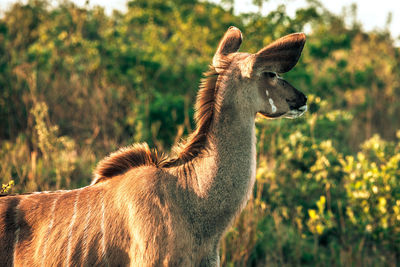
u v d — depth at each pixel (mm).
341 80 39469
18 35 33000
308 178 22312
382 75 45031
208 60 34188
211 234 10812
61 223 10914
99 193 11164
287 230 21406
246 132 10992
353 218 20000
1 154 21875
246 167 10977
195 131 11453
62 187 20641
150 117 27688
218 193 10758
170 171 11117
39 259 10727
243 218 18266
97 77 31578
